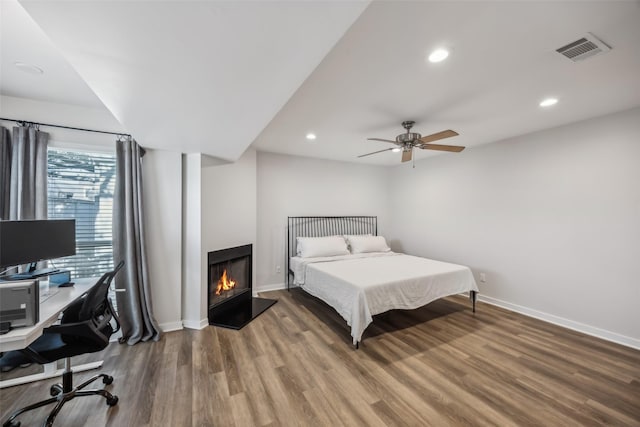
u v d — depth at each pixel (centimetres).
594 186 279
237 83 149
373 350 250
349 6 93
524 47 160
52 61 188
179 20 98
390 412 172
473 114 269
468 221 407
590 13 132
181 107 181
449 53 166
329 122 292
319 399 183
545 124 299
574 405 178
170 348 254
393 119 283
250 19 99
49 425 154
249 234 388
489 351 248
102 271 278
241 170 374
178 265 298
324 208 495
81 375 212
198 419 166
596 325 278
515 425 161
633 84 207
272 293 427
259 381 203
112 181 283
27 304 138
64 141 255
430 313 345
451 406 177
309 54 123
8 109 237
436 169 461
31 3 88
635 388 195
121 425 161
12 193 230
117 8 91
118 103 174
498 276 367
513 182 349
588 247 283
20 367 220
